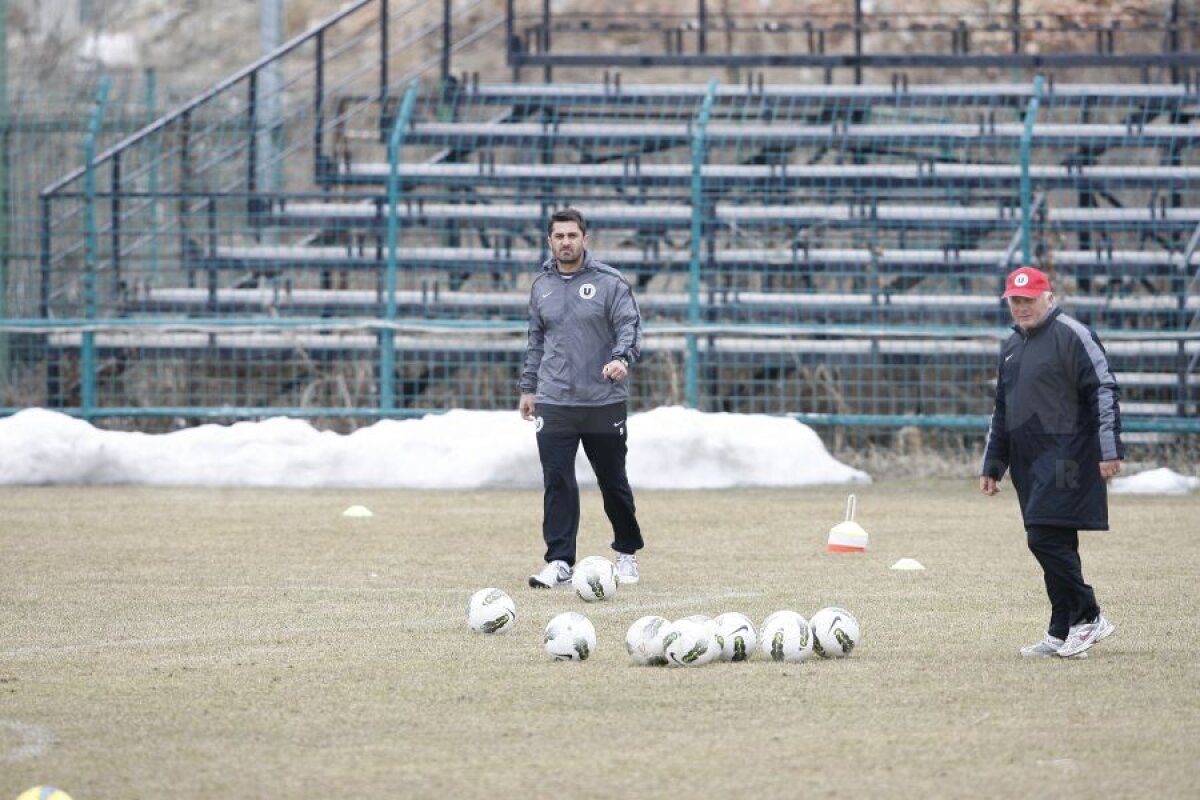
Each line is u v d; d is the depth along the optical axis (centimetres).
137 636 2973
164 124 7362
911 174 7369
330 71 11538
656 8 11450
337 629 3050
